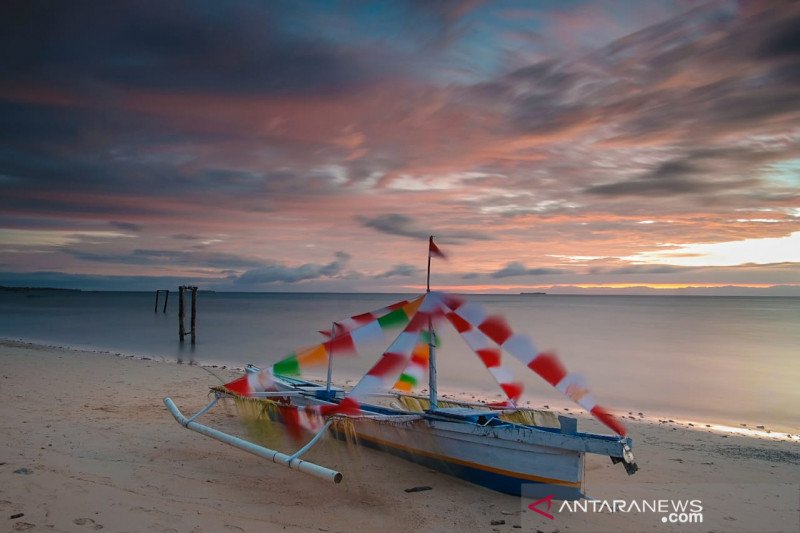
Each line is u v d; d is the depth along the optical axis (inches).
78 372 632.4
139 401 478.0
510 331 323.0
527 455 274.1
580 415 520.4
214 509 247.6
